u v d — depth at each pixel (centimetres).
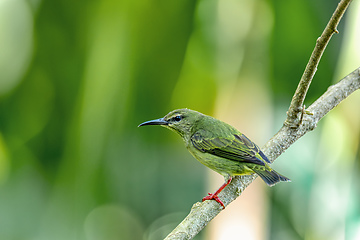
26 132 1325
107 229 1652
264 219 1197
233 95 1285
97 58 1222
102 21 1239
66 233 1253
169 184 1562
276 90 1306
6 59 1302
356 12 1188
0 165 1341
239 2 1280
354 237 1209
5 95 1309
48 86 1296
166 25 1230
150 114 1291
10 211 1402
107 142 1227
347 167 1251
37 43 1284
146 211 1567
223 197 952
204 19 1280
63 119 1299
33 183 1376
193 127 1159
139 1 1219
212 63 1287
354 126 1251
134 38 1222
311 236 1253
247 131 1266
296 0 1255
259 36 1287
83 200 1243
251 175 1030
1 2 1302
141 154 1457
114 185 1321
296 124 987
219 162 1070
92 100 1211
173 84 1268
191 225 891
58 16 1272
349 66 1196
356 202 1229
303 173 1291
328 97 1004
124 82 1223
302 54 1273
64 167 1225
